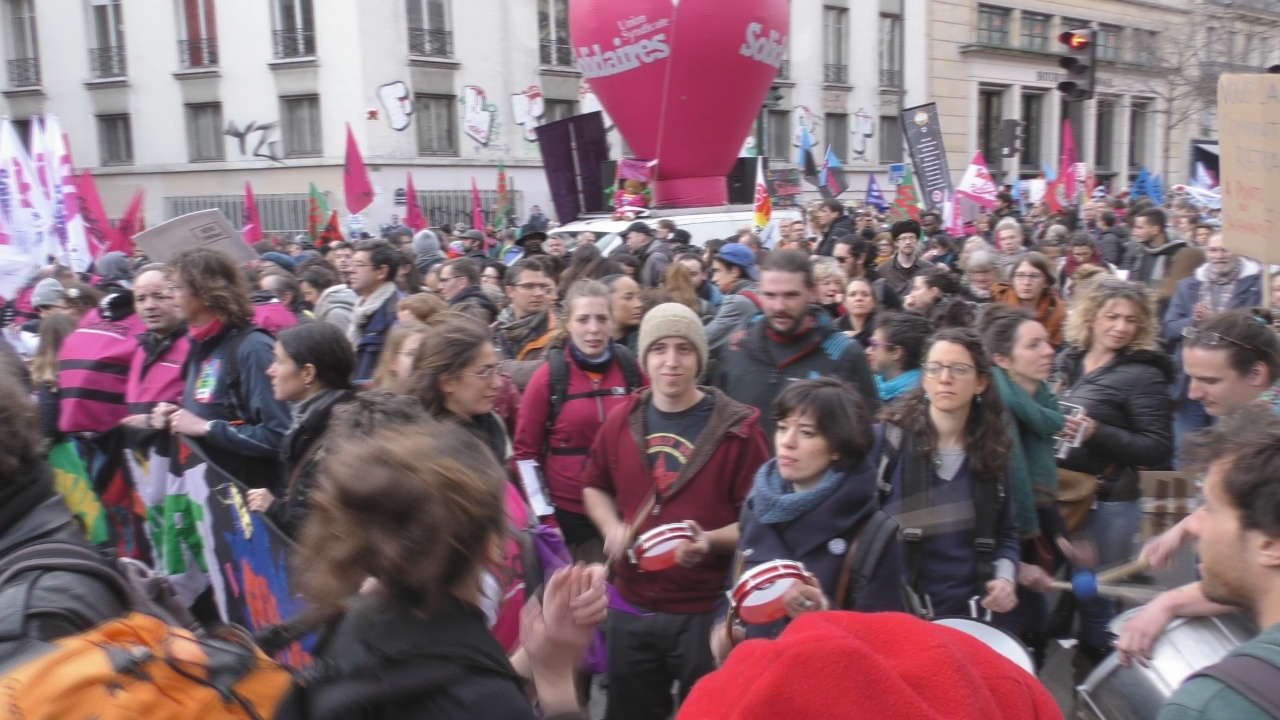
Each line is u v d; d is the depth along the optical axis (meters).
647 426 3.21
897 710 0.98
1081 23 39.00
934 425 2.94
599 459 3.31
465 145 25.14
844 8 32.31
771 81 16.50
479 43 25.12
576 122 16.58
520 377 4.58
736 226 13.65
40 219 9.13
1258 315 4.65
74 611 1.64
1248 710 1.30
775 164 30.69
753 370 4.12
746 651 1.14
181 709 1.26
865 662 1.00
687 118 15.95
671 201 16.59
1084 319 3.79
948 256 10.05
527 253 9.61
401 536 1.40
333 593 1.44
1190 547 2.39
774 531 2.50
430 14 24.23
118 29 25.39
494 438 3.19
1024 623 3.13
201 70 24.56
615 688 3.18
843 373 4.01
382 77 23.55
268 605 3.15
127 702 1.24
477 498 1.46
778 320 4.05
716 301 7.11
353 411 2.47
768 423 4.04
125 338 4.54
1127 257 10.20
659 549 2.68
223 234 6.32
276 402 3.82
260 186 24.64
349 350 3.48
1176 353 5.87
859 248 7.43
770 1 15.70
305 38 23.70
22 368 2.67
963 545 2.85
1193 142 14.81
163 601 2.04
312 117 24.19
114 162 26.09
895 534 2.43
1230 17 30.17
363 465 1.44
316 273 7.63
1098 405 3.58
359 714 1.32
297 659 1.66
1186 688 1.39
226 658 1.36
